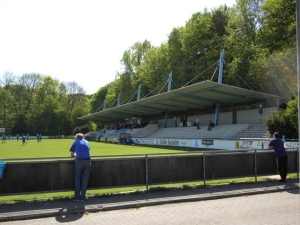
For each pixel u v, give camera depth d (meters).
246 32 36.84
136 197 8.96
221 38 42.09
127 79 69.25
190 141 33.06
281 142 11.34
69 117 100.25
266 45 32.47
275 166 11.93
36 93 98.88
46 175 8.88
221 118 42.03
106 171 9.45
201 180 10.59
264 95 31.67
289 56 28.28
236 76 36.44
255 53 34.25
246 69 35.03
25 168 8.70
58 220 6.96
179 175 10.30
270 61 29.78
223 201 8.70
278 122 20.98
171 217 7.01
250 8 36.91
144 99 39.66
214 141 28.66
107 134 66.44
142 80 60.97
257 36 34.62
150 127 52.44
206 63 42.28
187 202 8.66
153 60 54.38
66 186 9.05
